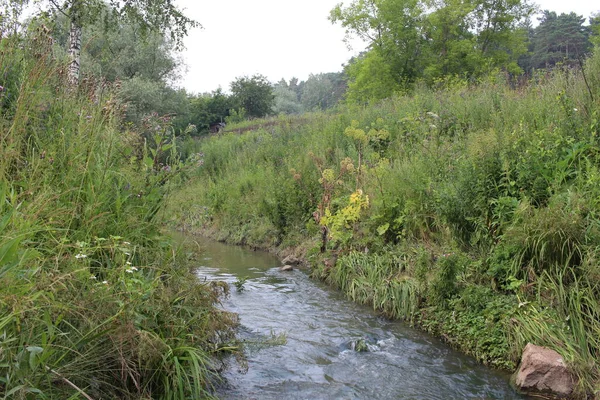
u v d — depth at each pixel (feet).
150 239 15.42
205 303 14.12
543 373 14.51
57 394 9.46
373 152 38.55
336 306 23.48
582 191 19.03
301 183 37.86
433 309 20.33
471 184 22.21
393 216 27.45
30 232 9.65
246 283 27.84
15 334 9.14
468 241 22.53
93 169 14.66
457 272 20.25
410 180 28.12
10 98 14.99
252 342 17.19
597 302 15.76
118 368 11.16
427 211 25.89
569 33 109.70
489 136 23.85
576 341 15.19
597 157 20.49
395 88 96.37
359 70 107.76
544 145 22.44
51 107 15.72
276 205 40.57
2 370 8.70
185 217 20.43
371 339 19.07
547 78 34.99
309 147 50.60
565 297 16.43
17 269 8.97
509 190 20.89
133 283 12.23
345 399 14.10
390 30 99.66
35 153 14.16
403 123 41.86
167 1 40.27
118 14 38.81
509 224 20.16
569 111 23.65
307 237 36.35
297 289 26.66
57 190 12.77
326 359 17.06
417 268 22.33
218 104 148.97
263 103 163.32
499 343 16.84
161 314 12.56
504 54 101.09
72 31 34.30
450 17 94.63
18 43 16.05
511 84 44.06
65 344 10.09
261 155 61.21
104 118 16.07
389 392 14.70
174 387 11.30
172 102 99.55
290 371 15.81
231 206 49.19
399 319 21.61
